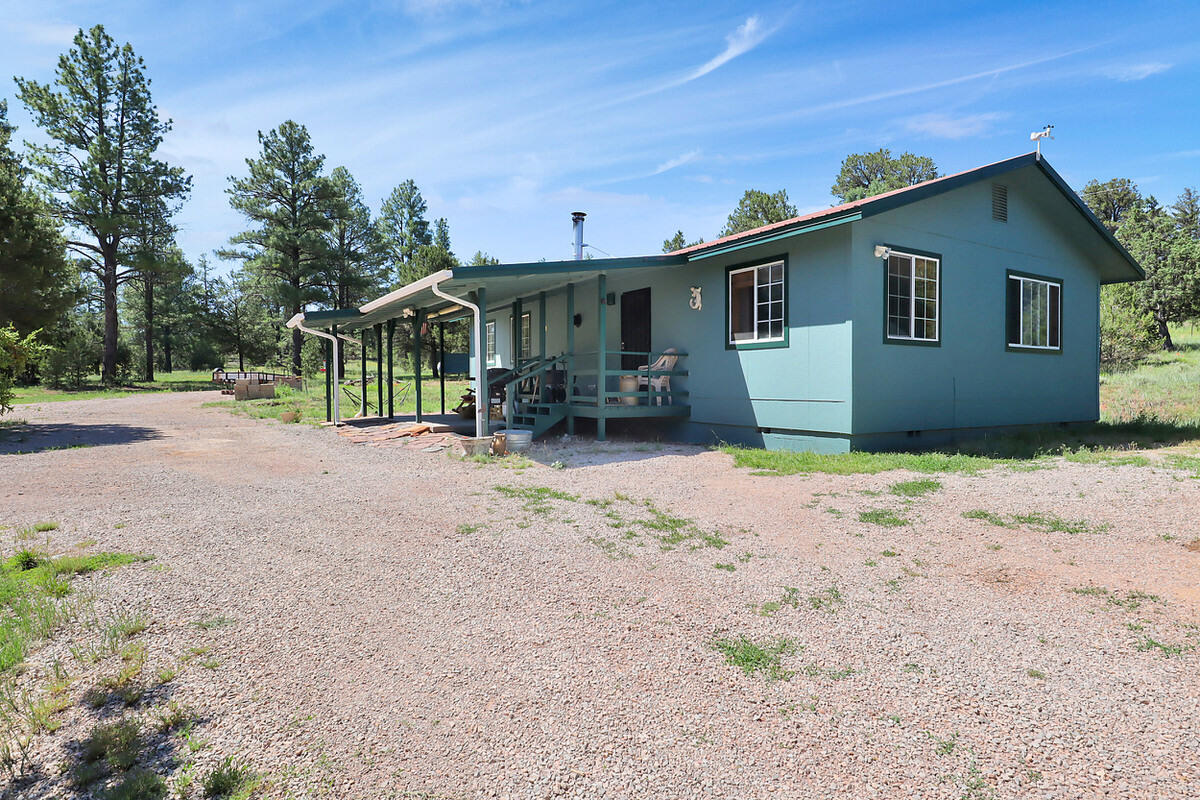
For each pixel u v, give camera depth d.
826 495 6.38
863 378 8.83
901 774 2.14
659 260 10.71
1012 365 11.19
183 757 2.27
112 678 2.81
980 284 10.57
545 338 14.13
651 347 12.30
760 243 9.59
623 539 4.93
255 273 36.19
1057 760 2.19
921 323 9.63
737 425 10.45
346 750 2.31
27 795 2.08
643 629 3.31
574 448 10.05
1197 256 32.50
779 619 3.42
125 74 30.80
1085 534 4.78
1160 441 10.02
